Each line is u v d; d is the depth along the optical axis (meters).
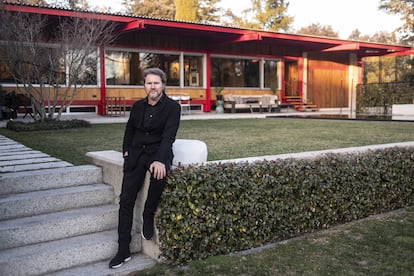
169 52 16.19
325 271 2.72
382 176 4.18
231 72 18.33
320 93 20.94
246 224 3.18
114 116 13.68
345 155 4.03
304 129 9.19
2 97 11.70
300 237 3.48
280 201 3.38
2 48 9.08
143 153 2.93
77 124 9.54
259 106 17.39
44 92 12.81
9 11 9.72
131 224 2.89
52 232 2.93
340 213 3.82
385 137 7.33
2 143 6.33
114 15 12.29
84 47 9.69
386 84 18.16
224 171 3.07
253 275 2.66
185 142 3.39
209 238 2.98
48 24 12.11
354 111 19.75
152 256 2.97
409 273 2.69
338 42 18.39
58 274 2.68
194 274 2.68
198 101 17.08
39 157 4.68
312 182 3.54
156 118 2.92
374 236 3.41
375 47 19.23
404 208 4.42
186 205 2.86
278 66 19.77
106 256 2.92
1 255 2.63
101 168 3.64
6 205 2.97
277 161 3.49
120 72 15.14
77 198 3.28
